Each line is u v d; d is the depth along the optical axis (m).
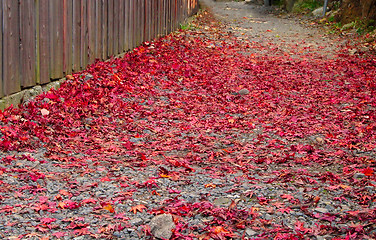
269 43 14.99
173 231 3.40
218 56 12.82
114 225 3.58
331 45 14.59
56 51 7.60
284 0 21.52
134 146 5.99
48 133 6.01
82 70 8.69
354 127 7.05
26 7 6.61
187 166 5.12
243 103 8.73
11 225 3.54
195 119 7.51
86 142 6.08
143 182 4.59
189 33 15.38
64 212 3.85
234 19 19.23
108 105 7.59
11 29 6.27
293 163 5.44
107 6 9.70
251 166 5.25
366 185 4.45
